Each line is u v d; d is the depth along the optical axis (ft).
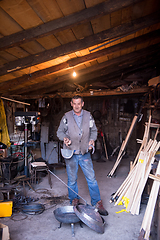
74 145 8.65
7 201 8.77
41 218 8.42
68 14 7.58
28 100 20.53
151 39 12.31
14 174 12.69
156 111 15.99
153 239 6.59
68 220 6.95
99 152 21.71
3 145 12.53
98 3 7.45
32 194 11.10
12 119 17.24
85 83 20.20
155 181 6.84
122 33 9.80
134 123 14.23
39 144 19.10
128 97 22.98
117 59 14.90
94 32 9.80
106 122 23.97
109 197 10.63
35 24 7.61
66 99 23.89
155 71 18.84
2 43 7.88
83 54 12.15
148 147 9.64
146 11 9.25
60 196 10.82
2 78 12.60
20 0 6.25
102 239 6.95
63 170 16.43
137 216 8.59
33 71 12.76
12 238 6.97
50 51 10.01
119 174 15.29
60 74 15.31
